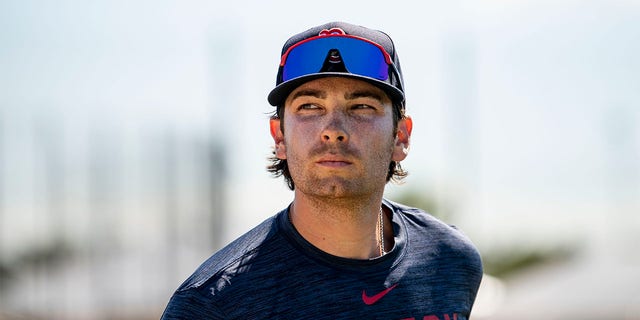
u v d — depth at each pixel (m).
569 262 22.00
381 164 3.91
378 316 3.85
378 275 3.94
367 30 4.08
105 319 20.12
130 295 21.73
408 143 4.37
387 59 3.97
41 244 26.95
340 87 3.84
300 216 3.93
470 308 4.41
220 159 27.36
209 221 26.75
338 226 3.88
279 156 4.24
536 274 20.81
